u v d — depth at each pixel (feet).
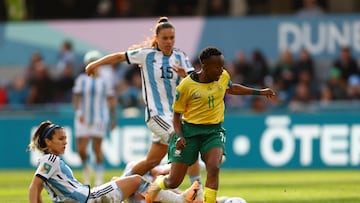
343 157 210.59
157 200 100.83
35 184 93.97
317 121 211.61
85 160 178.60
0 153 226.99
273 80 235.81
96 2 290.97
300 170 210.18
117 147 217.97
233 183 168.14
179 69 112.06
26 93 248.73
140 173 116.06
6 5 290.35
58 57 261.44
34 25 263.08
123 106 233.14
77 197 95.40
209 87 98.94
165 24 114.11
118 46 259.19
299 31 251.60
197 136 99.50
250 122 214.28
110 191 97.60
